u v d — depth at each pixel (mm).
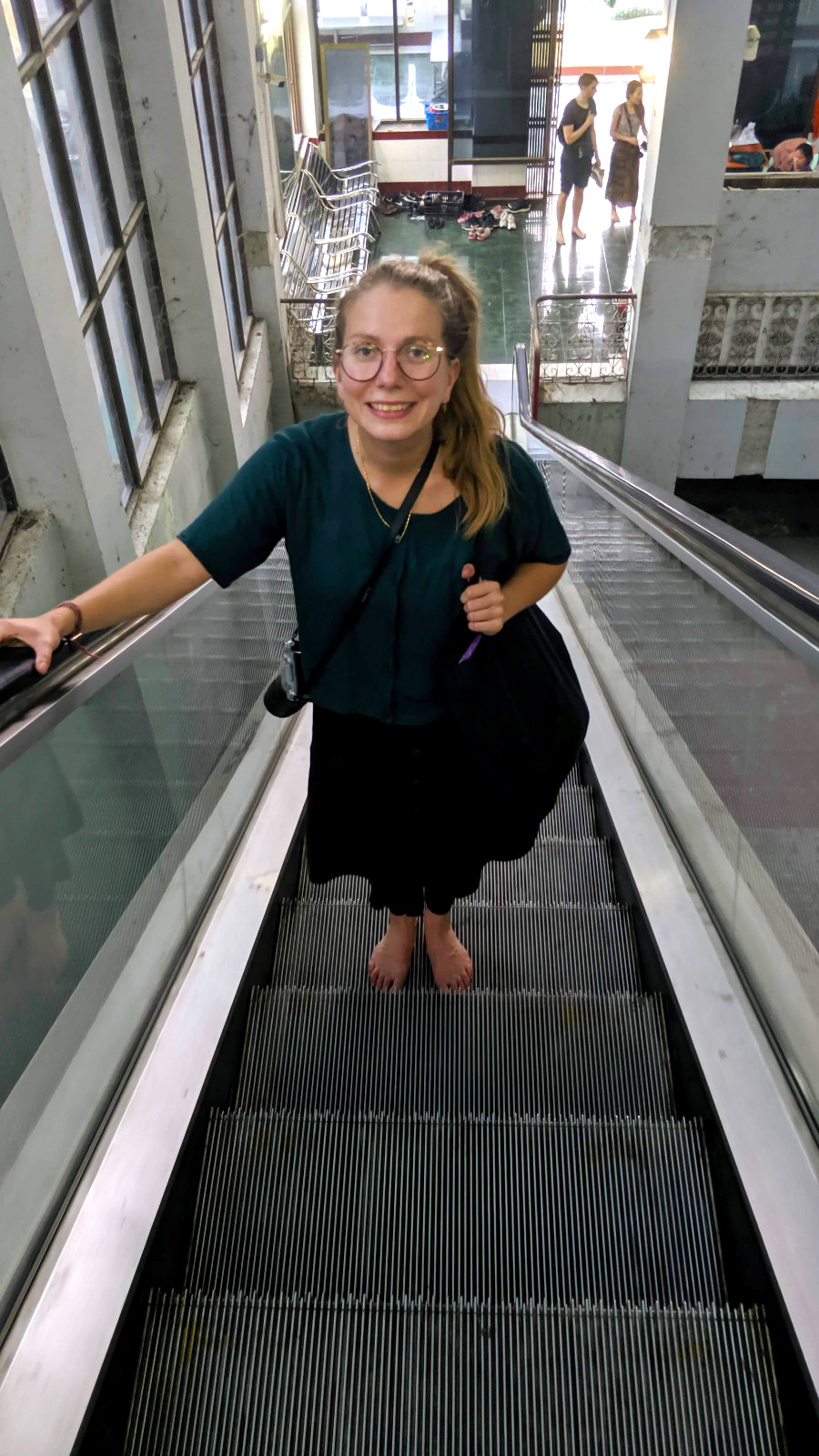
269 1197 2006
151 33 5582
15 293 3398
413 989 2545
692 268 8203
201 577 1561
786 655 2045
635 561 3582
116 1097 1999
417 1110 2295
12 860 1654
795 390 8836
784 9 8438
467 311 1451
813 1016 1919
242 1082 2354
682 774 2930
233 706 3322
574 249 11781
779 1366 1646
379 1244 1942
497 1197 1995
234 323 8445
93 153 5207
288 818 3066
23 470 3750
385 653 1712
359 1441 1608
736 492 9617
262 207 8719
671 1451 1597
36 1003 1720
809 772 1910
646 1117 2221
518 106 12977
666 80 7500
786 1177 1808
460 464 1528
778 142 9008
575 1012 2447
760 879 2229
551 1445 1603
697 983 2303
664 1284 1896
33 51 4230
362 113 13680
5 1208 1575
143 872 2320
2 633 1413
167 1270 1836
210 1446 1604
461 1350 1699
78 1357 1524
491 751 1847
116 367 5203
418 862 2090
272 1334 1711
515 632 1785
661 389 8789
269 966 2703
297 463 1545
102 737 2127
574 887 3096
